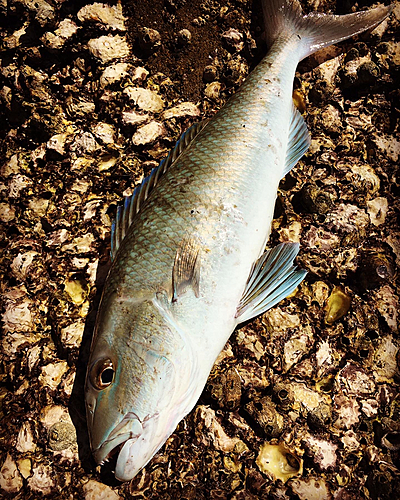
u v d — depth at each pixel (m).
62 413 0.33
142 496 0.32
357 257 0.38
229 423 0.33
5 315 0.36
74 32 0.41
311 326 0.36
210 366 0.30
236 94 0.35
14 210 0.40
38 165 0.40
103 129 0.39
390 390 0.35
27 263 0.37
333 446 0.33
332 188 0.38
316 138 0.40
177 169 0.32
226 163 0.32
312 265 0.36
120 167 0.39
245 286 0.31
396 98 0.42
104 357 0.27
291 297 0.36
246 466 0.32
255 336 0.35
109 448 0.26
